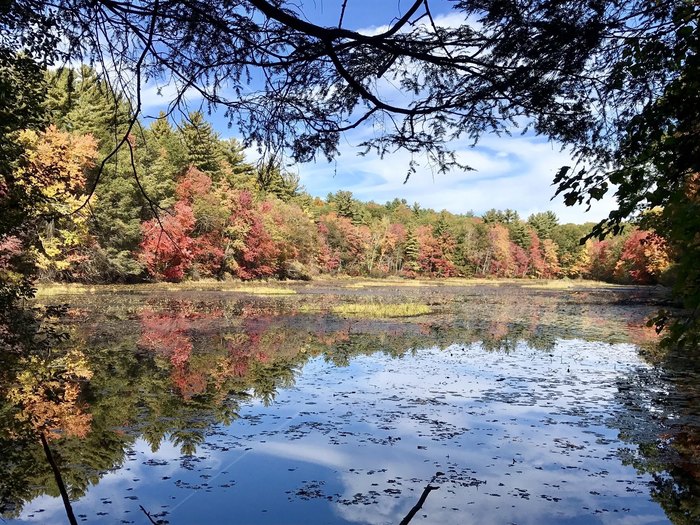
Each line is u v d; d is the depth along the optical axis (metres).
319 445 7.10
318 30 2.06
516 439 7.41
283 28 2.30
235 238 44.59
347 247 69.31
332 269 67.31
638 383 10.91
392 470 6.31
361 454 6.80
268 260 50.25
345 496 5.58
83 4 2.40
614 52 2.36
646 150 2.22
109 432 7.47
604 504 5.42
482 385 10.70
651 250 36.75
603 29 2.15
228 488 5.75
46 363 10.95
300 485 5.83
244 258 46.19
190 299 29.64
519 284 67.00
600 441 7.37
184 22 2.35
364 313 24.80
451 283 67.44
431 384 10.74
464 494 5.66
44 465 6.29
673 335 1.99
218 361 12.55
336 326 19.83
